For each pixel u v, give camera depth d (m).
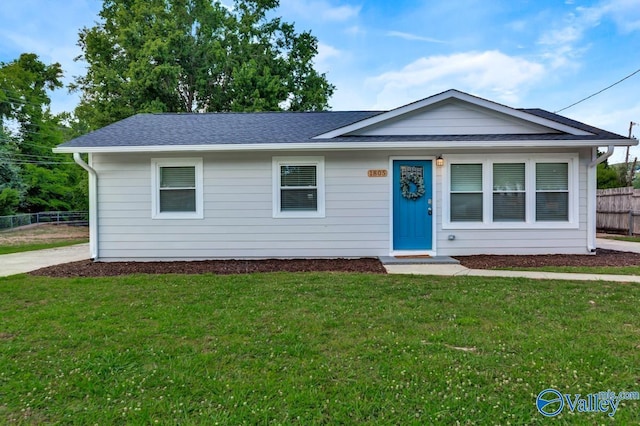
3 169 23.70
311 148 7.85
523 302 4.58
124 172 8.45
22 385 2.66
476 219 8.31
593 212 8.17
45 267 7.67
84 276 6.69
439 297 4.87
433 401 2.42
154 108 19.08
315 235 8.43
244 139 8.22
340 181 8.38
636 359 2.97
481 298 4.78
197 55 21.80
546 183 8.23
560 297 4.80
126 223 8.48
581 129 8.13
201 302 4.79
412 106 8.21
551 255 8.14
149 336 3.60
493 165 8.25
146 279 6.27
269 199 8.45
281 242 8.46
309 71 24.25
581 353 3.07
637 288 5.24
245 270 7.19
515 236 8.26
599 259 7.71
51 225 23.78
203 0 22.23
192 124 9.69
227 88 22.44
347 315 4.18
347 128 8.12
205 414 2.30
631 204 13.22
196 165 8.44
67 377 2.79
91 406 2.42
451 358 3.04
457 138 7.94
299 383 2.67
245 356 3.13
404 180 8.37
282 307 4.50
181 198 8.52
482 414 2.28
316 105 23.59
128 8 22.41
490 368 2.86
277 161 8.40
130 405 2.41
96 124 20.67
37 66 32.50
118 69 21.47
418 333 3.61
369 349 3.23
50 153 29.50
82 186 24.62
